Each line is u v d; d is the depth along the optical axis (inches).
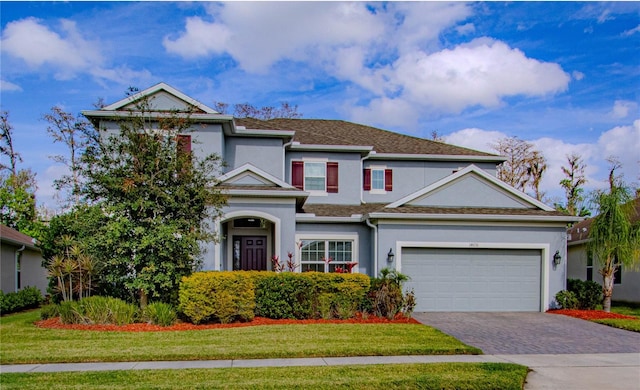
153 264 517.0
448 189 706.8
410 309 575.8
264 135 775.1
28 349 384.8
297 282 561.3
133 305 520.1
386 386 295.9
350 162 838.5
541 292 678.5
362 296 572.1
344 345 404.5
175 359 362.6
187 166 548.1
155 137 548.4
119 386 291.0
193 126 711.1
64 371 326.0
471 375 321.1
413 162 877.2
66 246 572.7
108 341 417.1
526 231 682.8
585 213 1127.0
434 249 676.1
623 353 408.8
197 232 542.0
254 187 661.9
